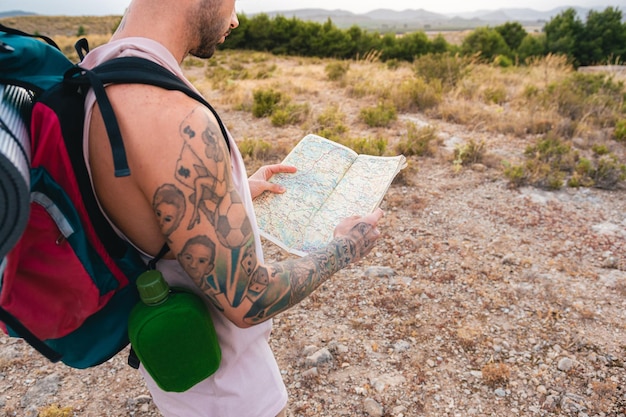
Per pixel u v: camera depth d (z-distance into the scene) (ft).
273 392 4.17
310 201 4.63
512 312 9.66
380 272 11.02
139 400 7.80
